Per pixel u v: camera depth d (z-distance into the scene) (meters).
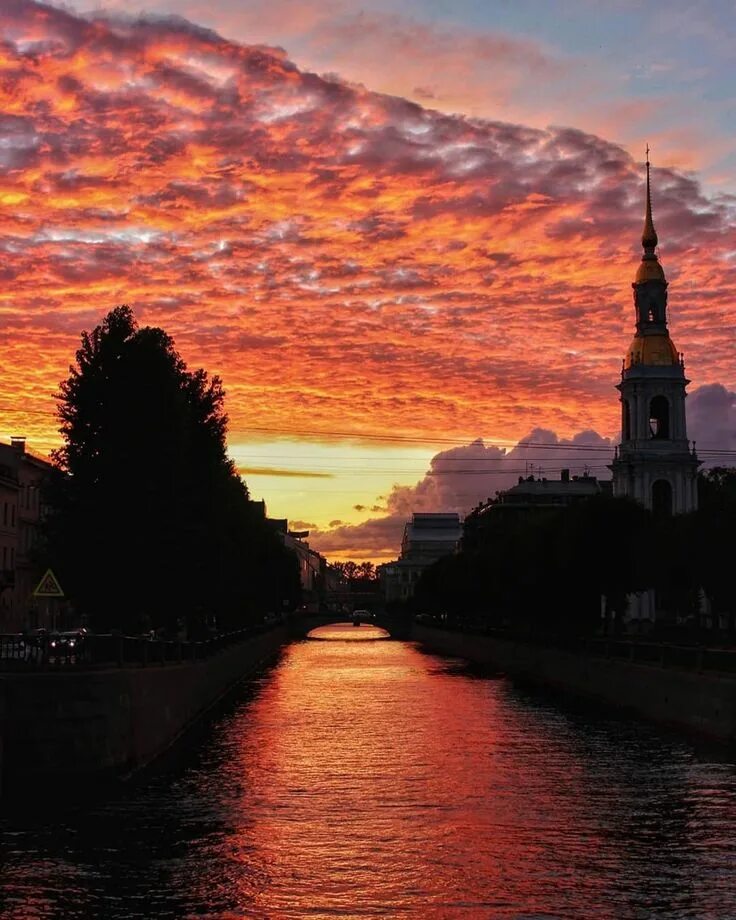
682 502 139.12
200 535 66.38
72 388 64.06
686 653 57.16
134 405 63.28
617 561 85.94
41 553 64.81
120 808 35.50
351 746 50.00
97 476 63.06
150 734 45.28
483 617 158.50
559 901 25.91
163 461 63.62
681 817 34.22
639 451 140.38
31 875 27.77
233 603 89.94
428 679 94.81
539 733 54.81
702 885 27.03
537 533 96.12
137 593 63.28
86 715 37.75
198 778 41.22
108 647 41.97
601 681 71.12
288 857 29.45
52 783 36.81
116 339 64.44
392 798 37.34
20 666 38.50
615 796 37.62
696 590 93.75
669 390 142.12
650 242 146.38
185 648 59.25
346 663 122.25
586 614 92.88
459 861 29.12
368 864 28.89
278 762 45.12
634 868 28.53
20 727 36.75
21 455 106.56
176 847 30.47
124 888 26.78
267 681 92.75
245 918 24.80
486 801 36.75
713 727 51.06
